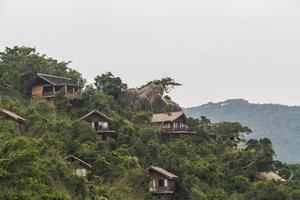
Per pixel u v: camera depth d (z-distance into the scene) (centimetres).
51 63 15588
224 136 15412
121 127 12312
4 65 14025
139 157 11319
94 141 11200
